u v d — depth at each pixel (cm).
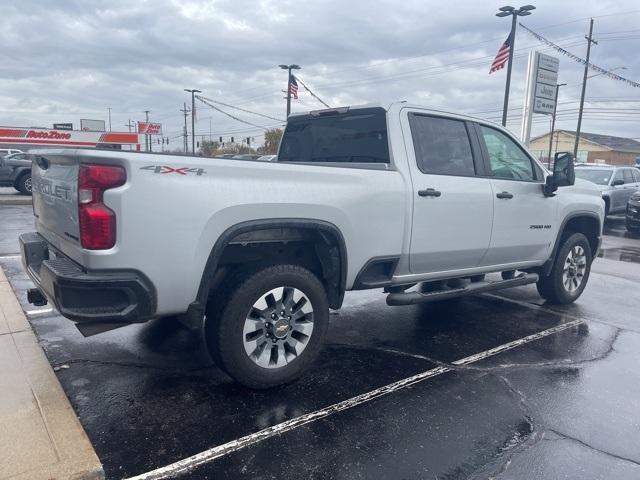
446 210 456
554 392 388
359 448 305
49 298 323
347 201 386
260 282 348
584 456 305
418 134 452
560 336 517
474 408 359
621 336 523
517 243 535
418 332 517
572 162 529
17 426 296
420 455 300
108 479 269
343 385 388
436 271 477
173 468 279
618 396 385
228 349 344
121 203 291
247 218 338
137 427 318
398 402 363
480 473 286
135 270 302
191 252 317
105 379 382
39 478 253
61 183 332
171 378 388
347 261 396
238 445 303
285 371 369
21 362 384
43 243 385
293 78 3067
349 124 475
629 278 830
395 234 423
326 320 387
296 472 280
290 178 358
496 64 2098
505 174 527
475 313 590
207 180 321
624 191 1623
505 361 446
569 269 629
